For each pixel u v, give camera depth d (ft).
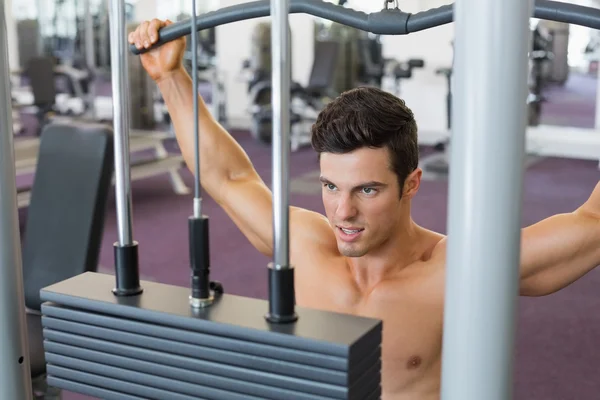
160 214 15.16
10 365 1.92
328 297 3.53
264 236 3.60
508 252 1.29
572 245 3.13
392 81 23.57
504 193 1.26
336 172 2.99
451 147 1.30
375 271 3.46
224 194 3.71
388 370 3.45
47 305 1.76
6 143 1.83
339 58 22.99
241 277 11.46
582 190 17.39
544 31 21.81
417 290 3.38
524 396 7.86
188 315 1.58
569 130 22.22
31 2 25.90
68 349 1.75
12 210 1.87
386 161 2.96
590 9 2.52
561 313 10.19
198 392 1.59
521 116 1.25
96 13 24.00
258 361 1.50
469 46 1.23
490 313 1.31
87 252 6.07
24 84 26.18
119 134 1.70
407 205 3.41
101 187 6.11
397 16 2.52
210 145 3.66
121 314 1.65
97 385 1.74
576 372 8.43
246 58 26.07
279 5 1.40
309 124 24.18
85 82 24.61
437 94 23.09
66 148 6.27
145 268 11.78
